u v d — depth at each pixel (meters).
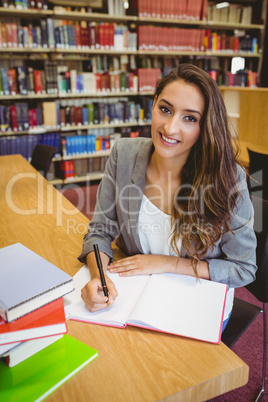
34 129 4.12
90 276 1.05
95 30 4.17
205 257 1.15
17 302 0.65
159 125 1.01
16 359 0.71
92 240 1.17
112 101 4.93
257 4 5.59
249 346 1.92
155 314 0.87
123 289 0.98
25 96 3.98
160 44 4.62
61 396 0.66
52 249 1.26
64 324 0.69
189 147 1.03
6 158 2.82
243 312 1.34
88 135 4.52
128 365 0.74
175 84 0.96
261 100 3.44
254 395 1.60
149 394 0.67
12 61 4.21
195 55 5.25
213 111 0.97
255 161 2.30
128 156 1.20
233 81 5.52
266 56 5.78
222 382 0.72
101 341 0.81
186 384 0.69
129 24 4.67
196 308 0.90
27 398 0.64
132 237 1.19
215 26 5.29
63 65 4.51
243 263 1.08
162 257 1.10
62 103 4.58
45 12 3.86
